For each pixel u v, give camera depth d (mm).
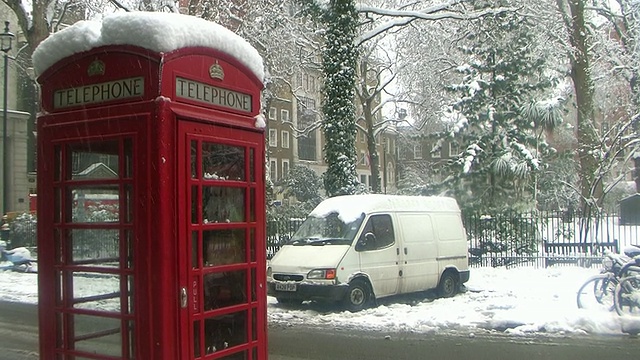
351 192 17719
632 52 29734
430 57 31031
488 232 19219
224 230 4504
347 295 11523
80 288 4262
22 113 37875
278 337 9594
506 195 22125
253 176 4812
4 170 26156
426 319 10898
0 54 35562
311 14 19578
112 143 4188
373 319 10992
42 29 22000
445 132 23516
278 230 20766
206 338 4320
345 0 18312
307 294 11492
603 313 10562
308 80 42875
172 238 3980
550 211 21672
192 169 4180
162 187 3924
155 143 3934
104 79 4188
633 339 9234
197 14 22984
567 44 26656
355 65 18500
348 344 9062
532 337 9445
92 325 4219
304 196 43375
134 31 4031
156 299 3924
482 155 22281
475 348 8727
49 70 4422
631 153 30031
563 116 24266
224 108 4512
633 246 11125
